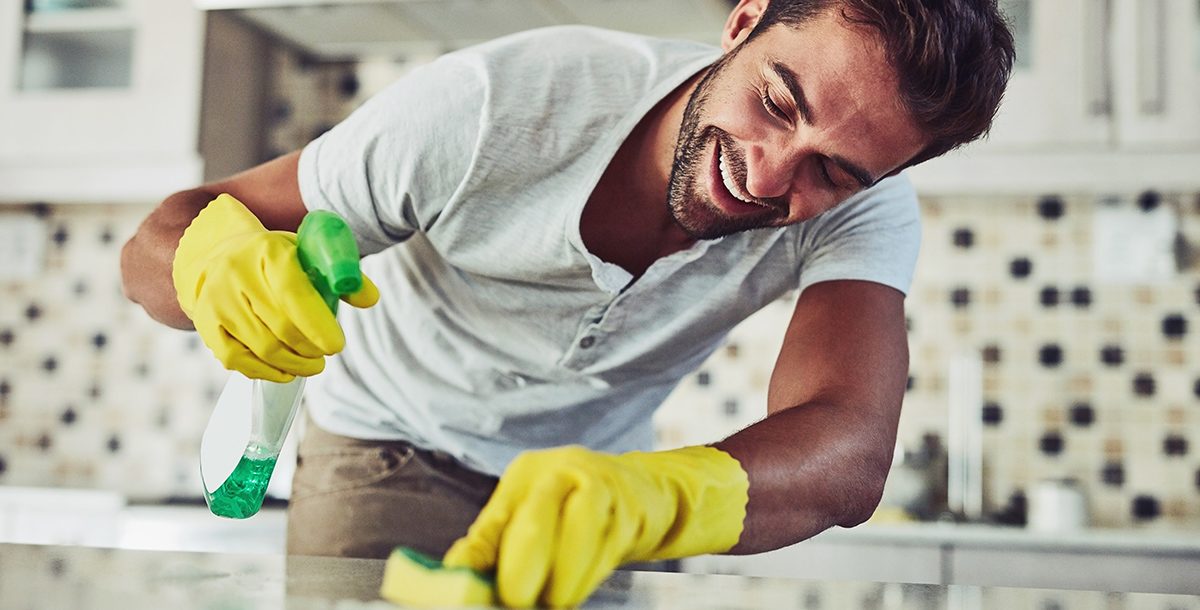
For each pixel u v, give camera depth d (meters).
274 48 2.72
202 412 2.70
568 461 0.59
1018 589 0.80
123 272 0.95
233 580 0.68
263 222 0.97
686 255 1.02
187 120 2.37
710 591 0.72
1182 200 2.39
